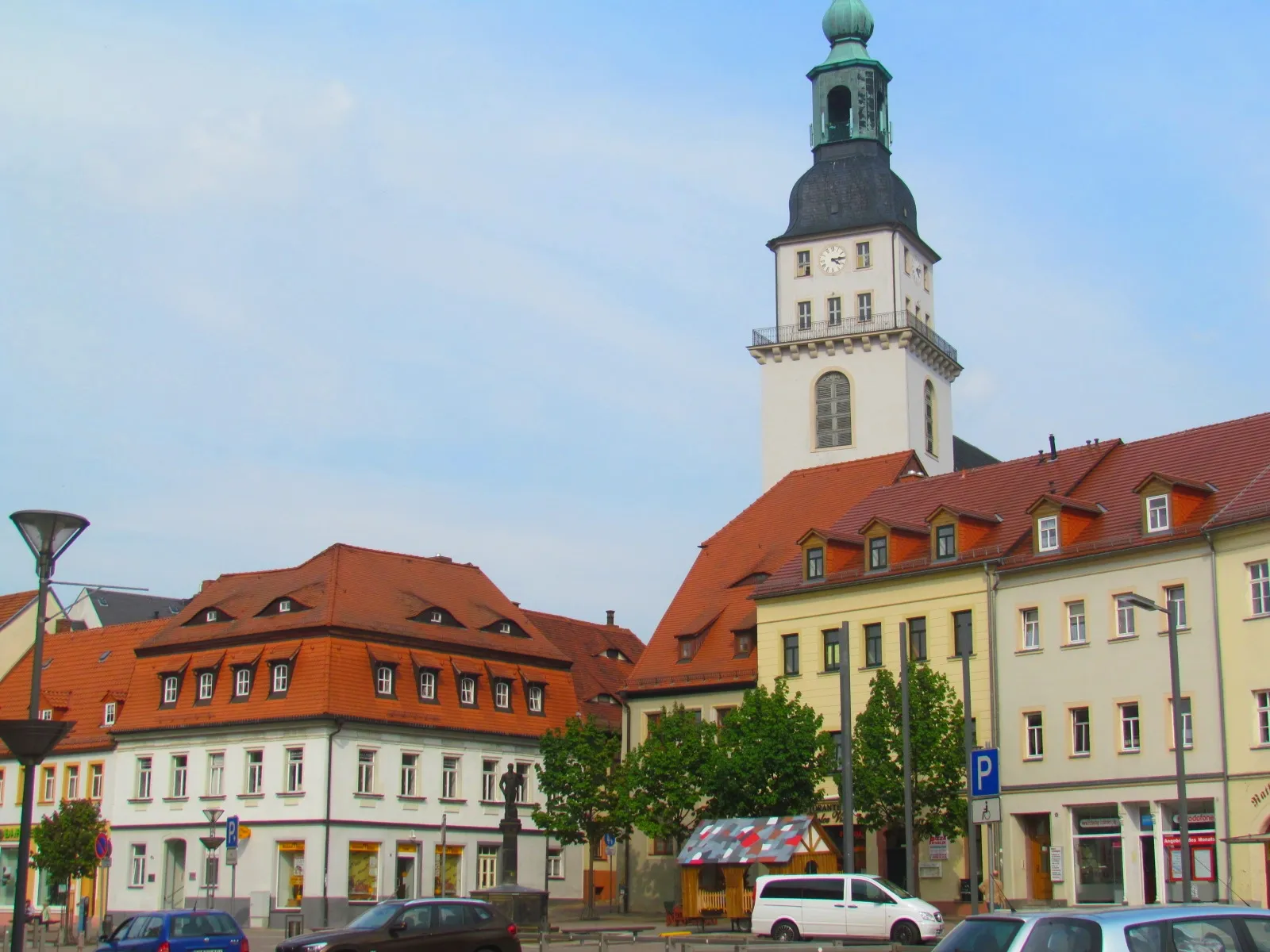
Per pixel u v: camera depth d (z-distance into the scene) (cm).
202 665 8469
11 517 3048
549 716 9000
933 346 11156
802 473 8744
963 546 6762
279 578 8781
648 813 6956
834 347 11031
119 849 8556
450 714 8431
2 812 9406
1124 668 6103
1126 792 6019
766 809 6475
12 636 10069
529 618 9944
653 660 8162
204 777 8256
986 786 3947
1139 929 2148
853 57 11519
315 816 7788
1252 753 5662
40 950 5541
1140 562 6119
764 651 7388
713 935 5616
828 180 11319
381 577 8688
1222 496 6059
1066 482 6875
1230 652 5775
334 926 7719
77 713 9288
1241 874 5662
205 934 4234
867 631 7044
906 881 6656
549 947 5112
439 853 8244
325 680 7950
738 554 8438
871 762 6172
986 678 6550
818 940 4997
